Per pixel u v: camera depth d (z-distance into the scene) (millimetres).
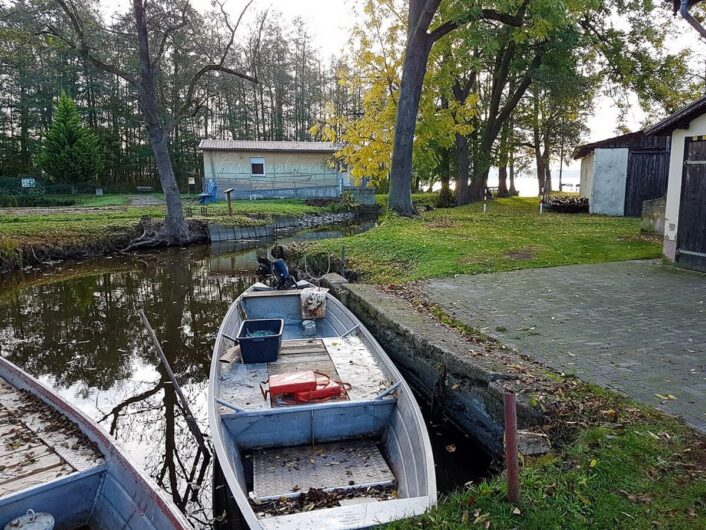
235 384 5617
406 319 7133
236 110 51562
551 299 7883
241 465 4504
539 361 5391
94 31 19953
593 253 11336
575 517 2986
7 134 44062
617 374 4996
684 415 4109
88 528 3691
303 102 55750
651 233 13992
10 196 29469
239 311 8234
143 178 45344
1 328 10203
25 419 4539
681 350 5613
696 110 8891
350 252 12945
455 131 20969
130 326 10320
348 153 20234
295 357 6406
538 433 4066
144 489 3340
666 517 2918
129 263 17422
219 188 32656
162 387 7504
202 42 20500
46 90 42188
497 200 30219
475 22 17656
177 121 20375
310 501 4148
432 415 5973
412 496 3814
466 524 3027
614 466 3406
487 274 9742
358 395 5223
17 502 3420
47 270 16172
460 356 5496
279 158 33469
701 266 9266
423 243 12688
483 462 5098
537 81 22609
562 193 37219
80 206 28141
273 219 25344
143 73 19250
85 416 4328
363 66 19578
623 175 19328
